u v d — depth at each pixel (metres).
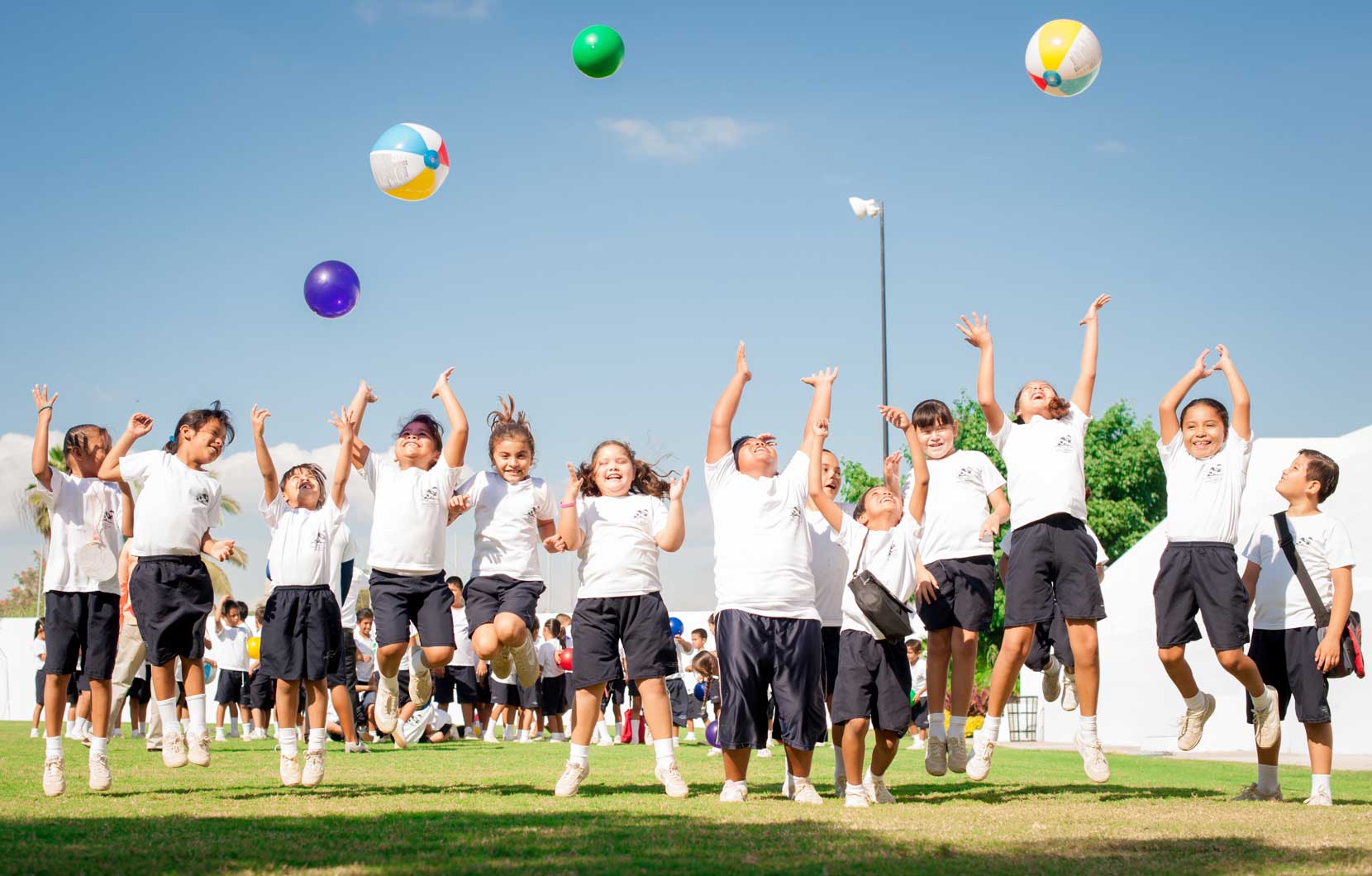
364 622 15.21
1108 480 37.38
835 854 4.18
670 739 6.83
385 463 7.44
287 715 7.14
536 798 6.38
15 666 28.48
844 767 7.09
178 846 4.24
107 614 6.73
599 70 9.19
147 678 15.04
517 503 7.18
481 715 17.25
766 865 3.88
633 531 6.88
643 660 6.82
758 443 6.71
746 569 6.40
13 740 13.84
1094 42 8.35
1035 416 7.38
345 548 12.22
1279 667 7.20
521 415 7.56
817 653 6.45
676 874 3.68
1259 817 5.65
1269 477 15.21
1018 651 7.10
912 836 4.73
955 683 7.47
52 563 6.62
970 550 7.48
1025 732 20.20
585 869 3.77
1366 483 14.43
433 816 5.32
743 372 6.77
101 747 6.70
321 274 8.21
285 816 5.28
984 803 6.45
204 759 7.98
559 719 16.66
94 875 3.65
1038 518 7.07
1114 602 17.86
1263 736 7.09
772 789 7.40
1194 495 7.22
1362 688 14.10
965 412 35.09
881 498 6.56
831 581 7.29
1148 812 5.91
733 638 6.37
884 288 19.75
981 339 7.43
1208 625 7.09
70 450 6.84
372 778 7.89
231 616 15.98
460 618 16.58
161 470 6.87
